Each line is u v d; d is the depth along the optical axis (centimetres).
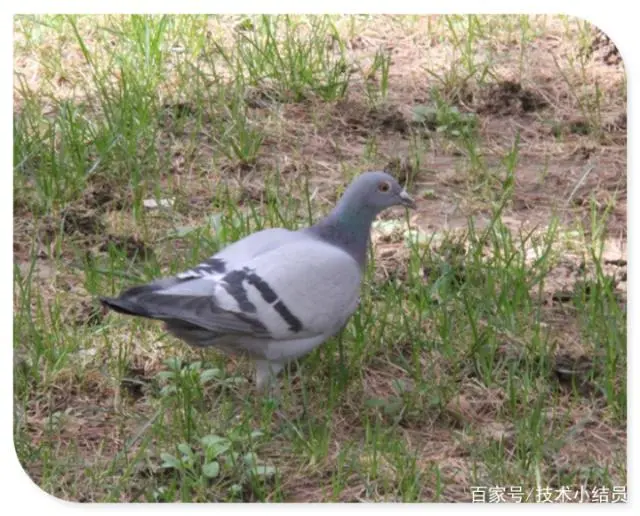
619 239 1141
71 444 876
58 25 1441
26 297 1030
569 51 1473
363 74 1404
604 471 867
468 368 961
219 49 1364
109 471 847
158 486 841
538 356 968
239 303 845
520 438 877
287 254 870
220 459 855
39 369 953
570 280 1081
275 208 1113
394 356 974
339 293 879
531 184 1231
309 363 945
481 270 1059
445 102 1361
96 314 1011
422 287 1016
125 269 1057
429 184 1221
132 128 1252
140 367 956
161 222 1138
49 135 1220
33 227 1122
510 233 1096
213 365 948
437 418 912
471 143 1273
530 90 1387
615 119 1338
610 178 1241
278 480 830
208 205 1170
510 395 917
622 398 934
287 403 908
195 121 1304
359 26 1497
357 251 917
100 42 1434
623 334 989
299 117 1325
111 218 1141
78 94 1348
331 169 1235
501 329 995
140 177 1201
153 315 827
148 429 887
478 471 862
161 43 1430
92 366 952
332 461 861
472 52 1462
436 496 830
